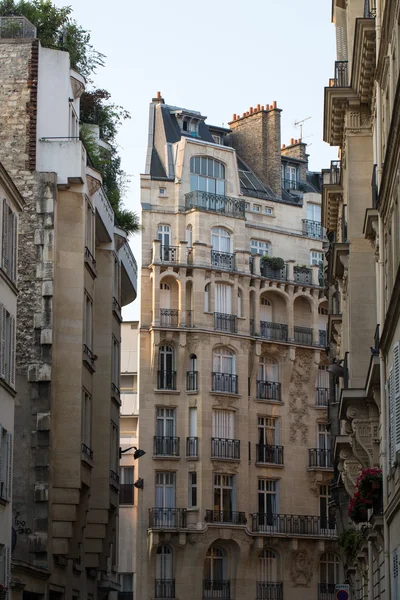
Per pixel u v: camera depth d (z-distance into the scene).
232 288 79.25
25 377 38.97
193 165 81.25
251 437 78.62
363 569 45.19
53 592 40.94
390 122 28.38
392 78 28.98
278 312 82.06
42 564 37.97
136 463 78.50
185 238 79.56
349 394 36.59
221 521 75.19
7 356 33.81
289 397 80.88
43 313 39.28
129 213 56.31
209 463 75.25
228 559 75.75
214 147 82.19
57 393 39.88
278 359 81.12
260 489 78.50
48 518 38.28
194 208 79.12
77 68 53.06
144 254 78.38
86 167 42.12
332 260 46.91
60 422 39.69
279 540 77.69
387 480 30.64
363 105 38.00
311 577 78.81
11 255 34.78
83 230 40.91
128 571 77.25
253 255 81.06
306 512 79.75
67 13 52.78
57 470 39.41
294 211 85.94
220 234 80.25
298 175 90.31
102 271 48.78
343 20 45.09
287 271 82.50
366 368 37.28
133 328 83.56
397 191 27.34
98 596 51.56
